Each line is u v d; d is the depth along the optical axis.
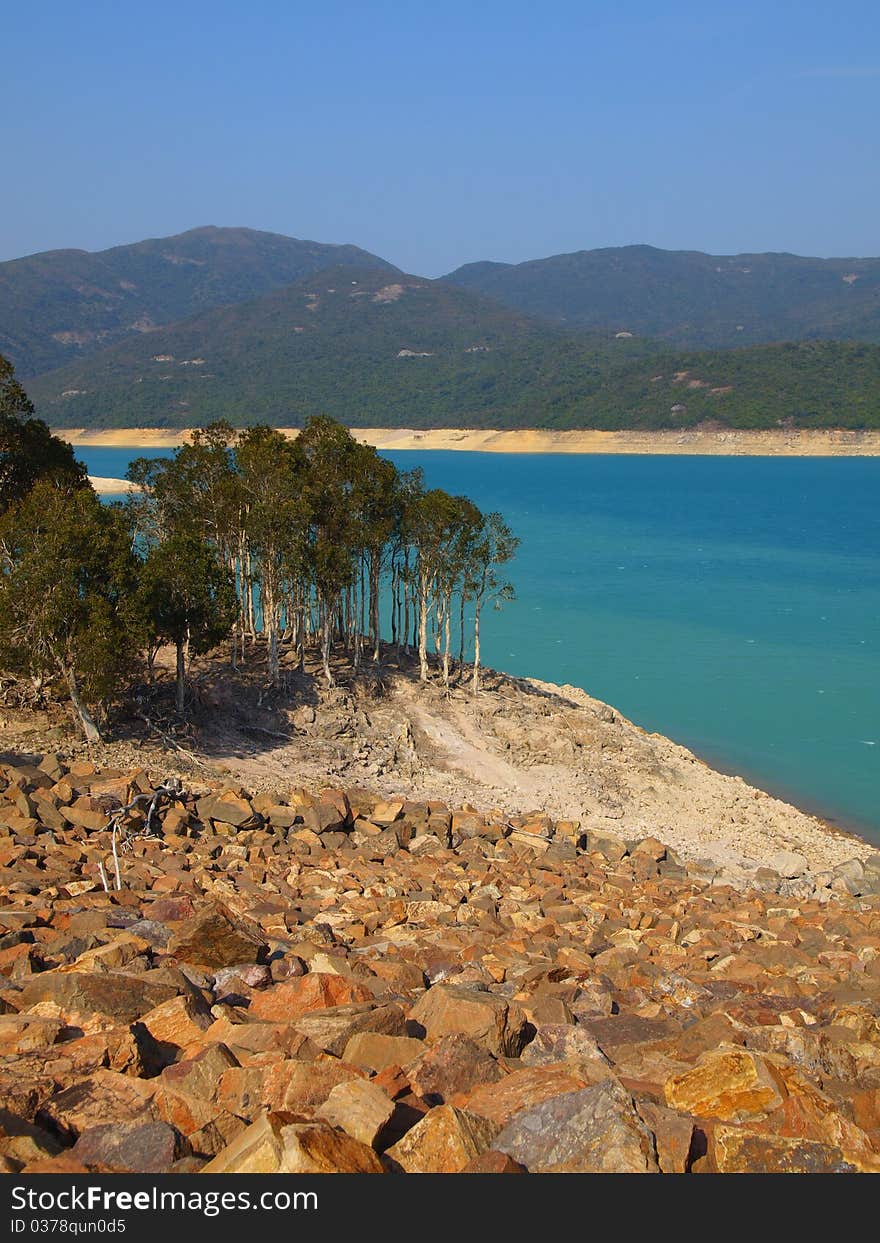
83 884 22.16
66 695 45.81
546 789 49.00
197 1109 9.88
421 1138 9.45
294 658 59.41
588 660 82.50
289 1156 8.80
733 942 23.41
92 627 41.44
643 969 18.22
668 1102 11.10
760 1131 10.30
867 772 56.94
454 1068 11.13
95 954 14.93
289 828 34.38
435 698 57.25
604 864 37.38
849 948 23.62
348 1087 9.99
